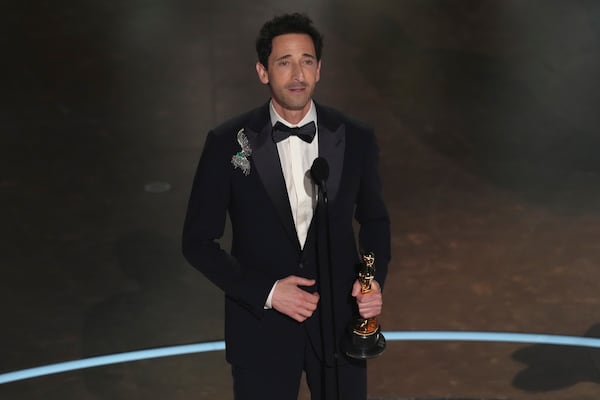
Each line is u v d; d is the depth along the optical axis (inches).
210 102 906.7
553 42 1043.3
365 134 359.9
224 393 507.2
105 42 1052.5
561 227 687.7
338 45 1040.2
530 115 874.8
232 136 351.3
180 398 502.9
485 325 573.3
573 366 529.3
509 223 694.5
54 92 932.0
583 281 619.5
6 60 1006.4
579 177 761.6
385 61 1000.9
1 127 856.3
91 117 877.8
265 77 345.7
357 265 363.3
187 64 995.3
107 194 740.0
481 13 1125.1
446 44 1043.3
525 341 555.2
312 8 1142.3
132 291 611.8
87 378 521.0
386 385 515.2
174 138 835.4
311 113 353.4
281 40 329.7
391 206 721.6
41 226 693.9
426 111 885.2
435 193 740.0
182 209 717.9
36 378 521.3
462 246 665.0
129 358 541.3
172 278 627.5
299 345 362.3
